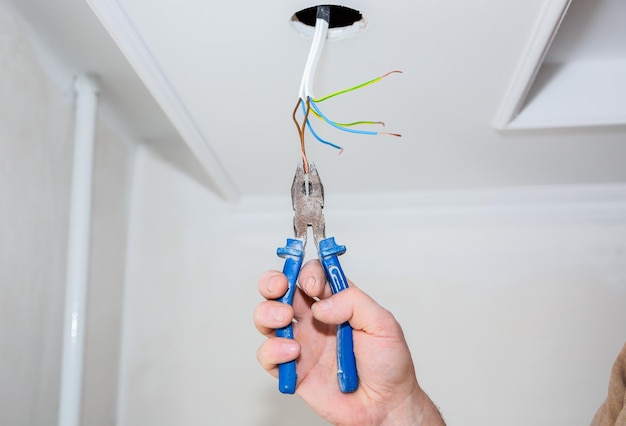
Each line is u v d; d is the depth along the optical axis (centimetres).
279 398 167
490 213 173
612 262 166
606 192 165
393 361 82
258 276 178
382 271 173
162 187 190
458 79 110
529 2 90
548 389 160
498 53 102
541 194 167
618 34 121
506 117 122
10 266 126
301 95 91
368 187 167
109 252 174
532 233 171
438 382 163
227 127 130
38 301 137
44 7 129
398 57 104
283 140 137
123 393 174
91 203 148
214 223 184
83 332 140
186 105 122
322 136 134
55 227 146
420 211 175
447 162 149
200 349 174
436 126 129
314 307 79
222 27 97
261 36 99
